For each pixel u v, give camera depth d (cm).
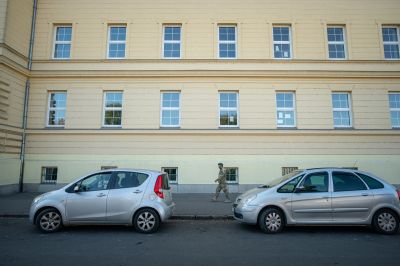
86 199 720
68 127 1484
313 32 1559
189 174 1442
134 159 1454
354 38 1556
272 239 665
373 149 1468
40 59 1517
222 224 835
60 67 1524
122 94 1525
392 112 1525
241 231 747
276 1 1577
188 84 1516
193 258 524
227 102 1523
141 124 1488
